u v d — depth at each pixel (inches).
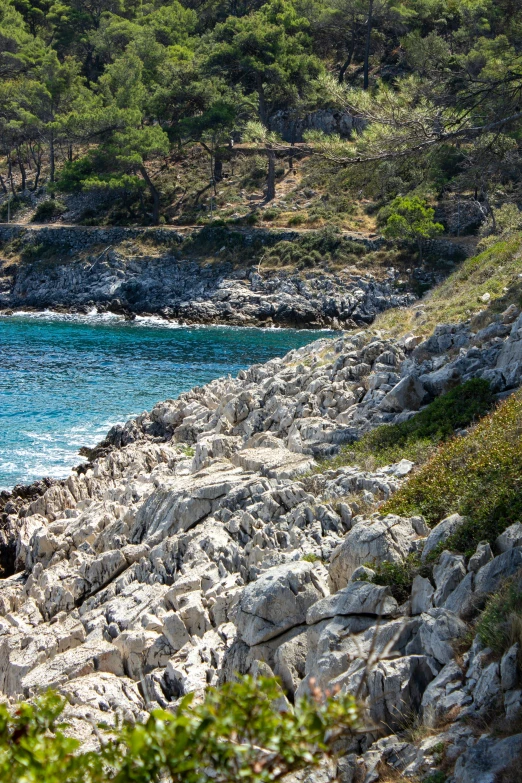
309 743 208.2
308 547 711.1
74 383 2085.4
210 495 879.1
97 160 3961.6
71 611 818.8
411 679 461.1
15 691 684.7
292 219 3823.8
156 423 1483.8
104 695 594.6
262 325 3339.1
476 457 693.9
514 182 2273.6
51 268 3811.5
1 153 5029.5
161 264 3695.9
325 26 4242.1
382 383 1138.7
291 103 3747.5
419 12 3951.8
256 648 554.3
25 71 4803.2
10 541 1093.1
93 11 5408.5
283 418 1147.3
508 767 358.6
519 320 1056.2
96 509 1048.8
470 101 992.2
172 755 197.5
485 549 531.2
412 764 397.7
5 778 194.5
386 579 564.1
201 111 4195.4
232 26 3772.1
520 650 414.6
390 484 783.1
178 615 661.9
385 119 943.7
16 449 1531.7
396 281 3398.1
